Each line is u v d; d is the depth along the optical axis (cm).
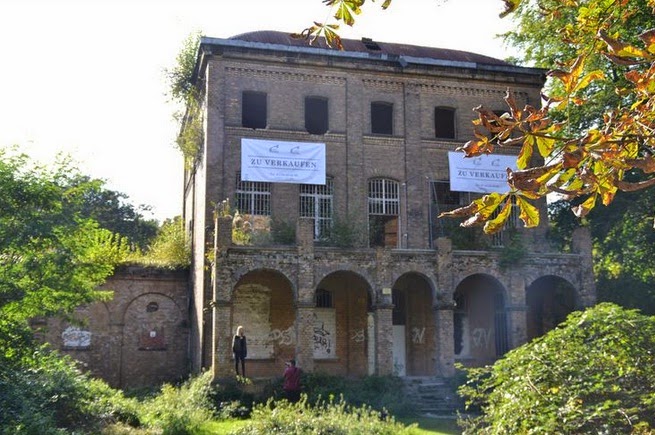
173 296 3195
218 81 3070
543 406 1084
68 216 1973
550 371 1149
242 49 3092
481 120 477
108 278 3117
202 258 2875
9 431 1445
